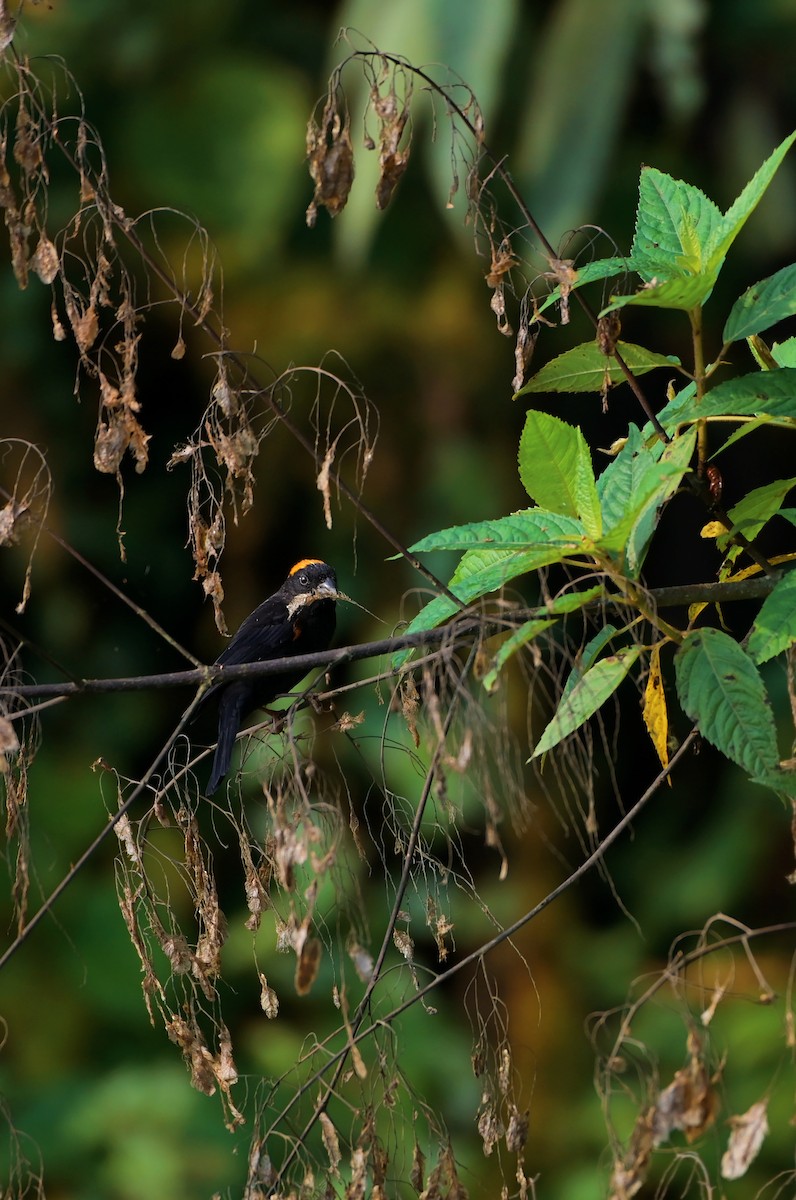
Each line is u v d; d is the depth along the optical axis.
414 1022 13.06
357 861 4.21
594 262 4.31
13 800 4.22
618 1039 3.49
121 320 4.25
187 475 15.47
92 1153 11.56
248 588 15.43
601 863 3.99
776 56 15.54
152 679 4.47
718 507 4.52
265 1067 12.21
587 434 16.22
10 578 14.63
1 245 14.48
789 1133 11.25
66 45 14.80
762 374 4.17
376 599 15.16
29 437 14.71
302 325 15.28
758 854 14.38
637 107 16.03
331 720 13.16
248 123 15.16
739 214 4.33
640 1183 3.41
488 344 15.62
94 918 12.93
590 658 4.19
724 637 4.04
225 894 13.43
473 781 3.83
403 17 13.49
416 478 15.49
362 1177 3.87
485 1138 4.22
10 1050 12.28
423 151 14.47
